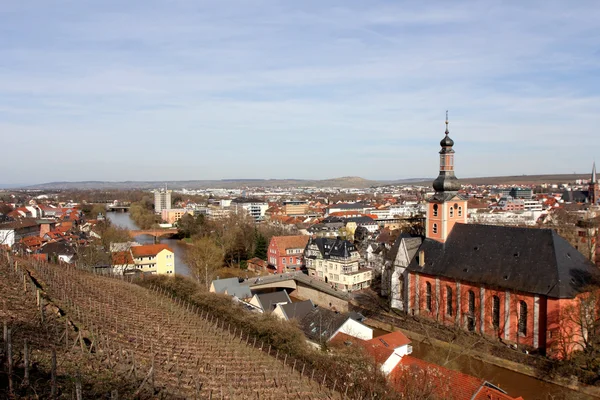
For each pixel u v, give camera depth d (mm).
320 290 129125
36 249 154125
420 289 100938
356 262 143625
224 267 174125
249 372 51562
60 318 49812
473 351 84250
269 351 66375
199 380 45500
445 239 99750
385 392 55688
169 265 156250
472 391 54688
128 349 47688
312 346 76812
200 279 143875
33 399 31328
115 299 72062
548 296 76625
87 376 37938
